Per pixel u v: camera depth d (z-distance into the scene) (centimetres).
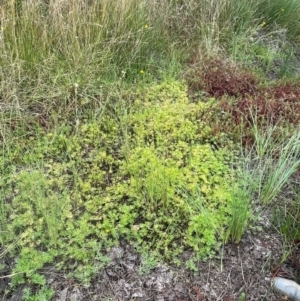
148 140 365
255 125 359
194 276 276
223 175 339
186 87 427
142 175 326
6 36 396
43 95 377
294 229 304
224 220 298
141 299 262
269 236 304
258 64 500
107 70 413
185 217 303
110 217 296
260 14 546
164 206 305
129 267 277
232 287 274
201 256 285
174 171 320
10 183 313
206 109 402
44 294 255
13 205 299
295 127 393
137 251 282
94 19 424
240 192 301
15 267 269
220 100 419
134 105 394
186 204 304
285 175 317
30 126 359
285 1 546
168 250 284
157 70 441
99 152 344
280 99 422
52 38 413
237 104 418
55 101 380
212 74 444
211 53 465
